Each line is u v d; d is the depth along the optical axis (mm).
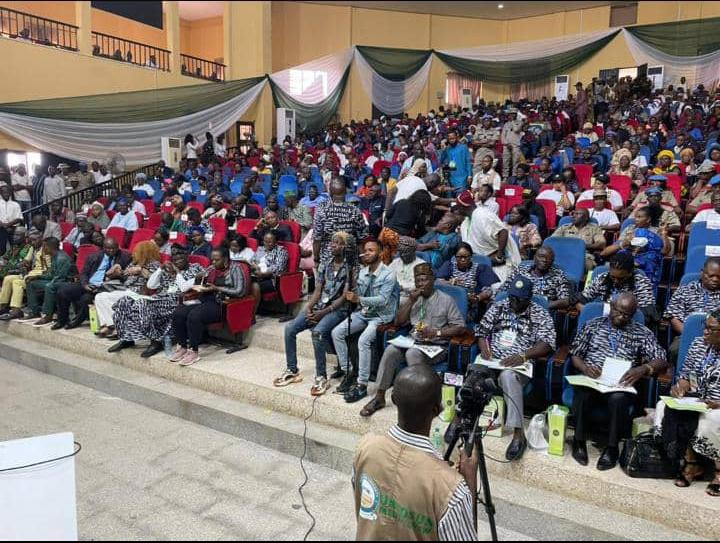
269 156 12742
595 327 3500
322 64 15750
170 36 12531
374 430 3699
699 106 11883
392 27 17500
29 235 6762
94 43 11508
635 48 14664
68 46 11109
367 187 7930
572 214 5473
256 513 3062
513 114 13438
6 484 3033
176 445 3881
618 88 14234
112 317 5434
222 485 3352
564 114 13070
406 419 1867
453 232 5070
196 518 3012
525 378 3422
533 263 4523
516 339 3660
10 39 10297
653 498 2811
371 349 4129
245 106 14156
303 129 15664
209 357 4961
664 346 3947
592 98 14086
